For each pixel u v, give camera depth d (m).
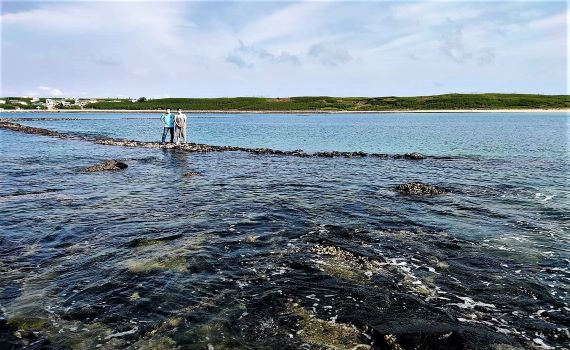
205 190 18.92
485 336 6.93
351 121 98.88
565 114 127.38
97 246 11.18
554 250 11.22
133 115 147.50
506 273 9.66
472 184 20.80
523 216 14.63
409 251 11.00
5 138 46.94
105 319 7.53
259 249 11.02
